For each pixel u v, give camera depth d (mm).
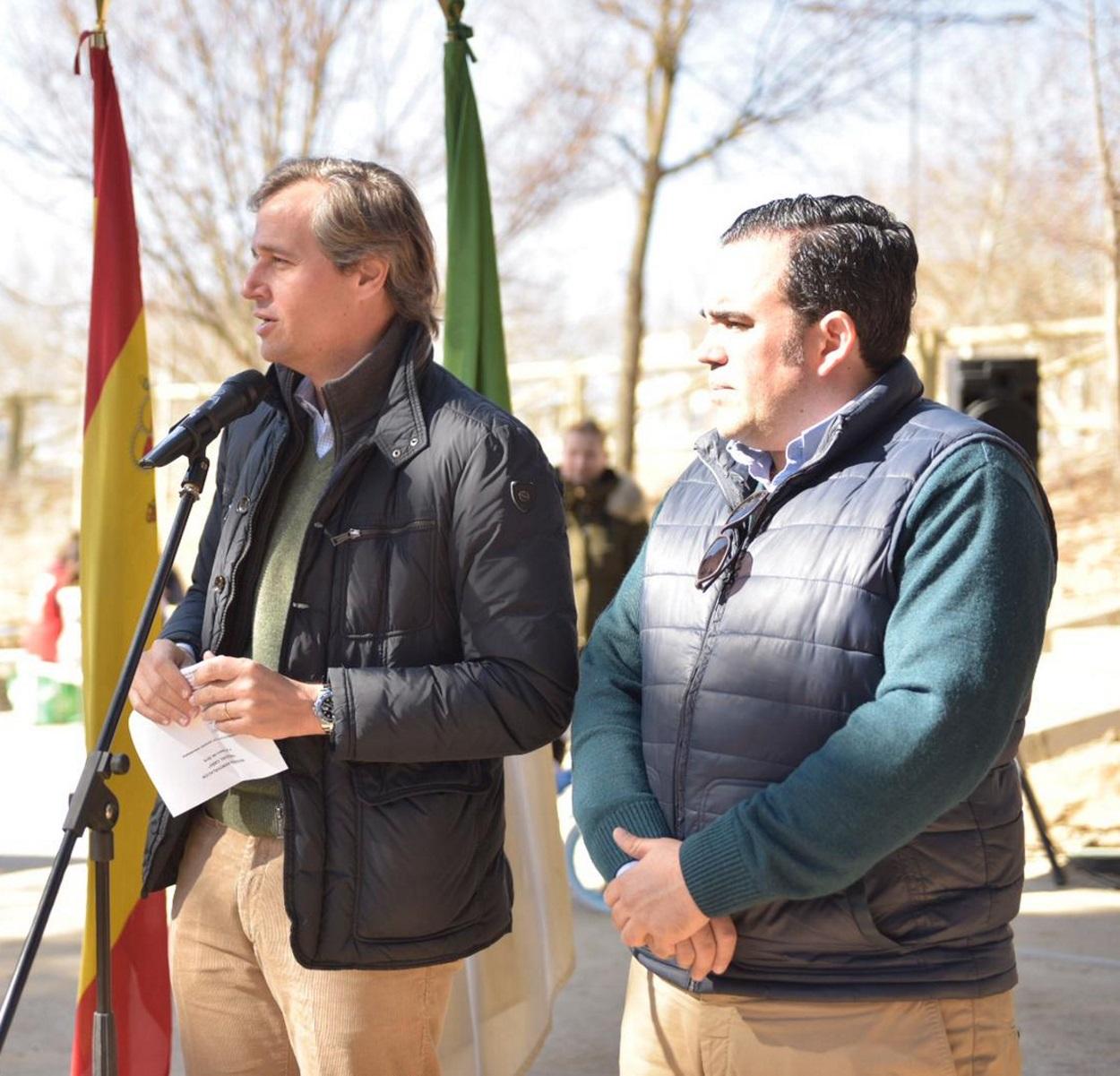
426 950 2127
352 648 2148
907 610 1715
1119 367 11336
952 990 1739
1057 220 12570
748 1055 1812
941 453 1760
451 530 2150
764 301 1862
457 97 3275
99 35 2965
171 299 10398
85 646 2867
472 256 3254
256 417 2406
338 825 2113
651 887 1778
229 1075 2289
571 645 2178
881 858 1676
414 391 2193
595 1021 3885
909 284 1878
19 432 19703
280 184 2234
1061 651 8539
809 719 1773
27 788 7336
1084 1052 3576
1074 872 5289
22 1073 3549
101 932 2053
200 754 2117
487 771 2234
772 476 1940
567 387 15539
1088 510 11312
